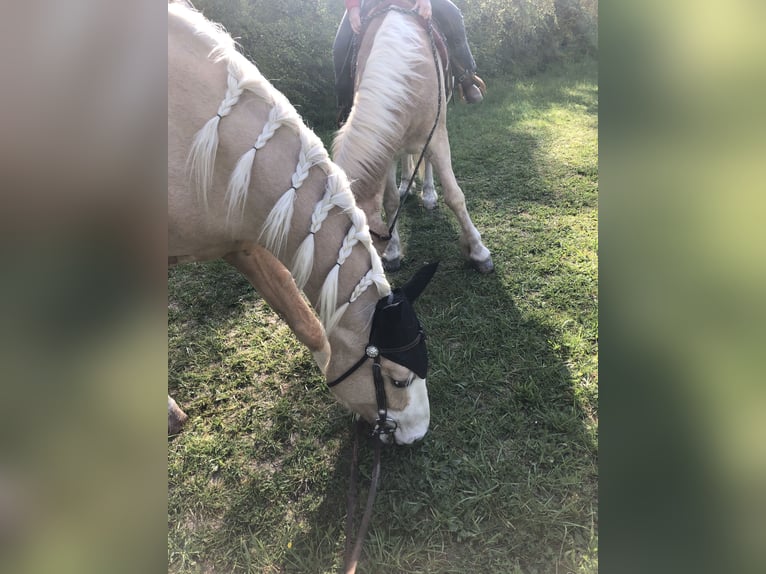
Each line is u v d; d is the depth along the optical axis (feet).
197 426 6.77
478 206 12.58
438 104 7.89
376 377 4.62
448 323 8.18
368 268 4.46
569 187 13.48
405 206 12.76
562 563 4.81
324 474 5.92
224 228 4.83
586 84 30.48
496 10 30.17
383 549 5.05
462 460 5.87
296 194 4.35
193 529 5.50
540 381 6.92
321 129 20.13
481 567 4.84
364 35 8.41
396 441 5.34
